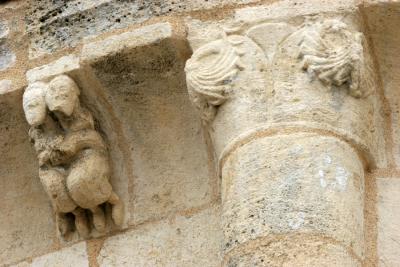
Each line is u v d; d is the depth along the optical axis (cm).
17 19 1034
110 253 984
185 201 980
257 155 909
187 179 984
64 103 971
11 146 1027
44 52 1011
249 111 926
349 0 960
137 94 995
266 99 929
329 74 925
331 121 920
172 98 992
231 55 945
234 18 967
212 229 960
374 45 969
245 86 934
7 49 1026
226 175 920
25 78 1005
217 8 976
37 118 971
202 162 982
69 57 997
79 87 995
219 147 938
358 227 900
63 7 1022
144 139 999
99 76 990
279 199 888
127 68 986
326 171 900
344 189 899
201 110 948
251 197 895
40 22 1025
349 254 877
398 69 968
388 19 959
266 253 870
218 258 946
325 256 865
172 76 986
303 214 880
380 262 910
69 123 984
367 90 940
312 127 915
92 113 1001
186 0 986
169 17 980
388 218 927
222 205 920
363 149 930
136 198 991
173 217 977
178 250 965
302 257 865
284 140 911
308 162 901
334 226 879
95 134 990
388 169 948
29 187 1026
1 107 1015
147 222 984
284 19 955
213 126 945
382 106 968
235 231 889
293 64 938
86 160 975
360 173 926
